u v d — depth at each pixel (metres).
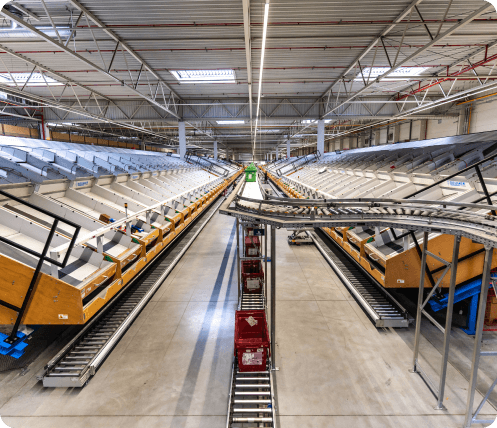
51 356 3.63
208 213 12.84
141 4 6.32
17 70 11.05
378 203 3.62
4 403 2.93
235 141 38.03
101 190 6.55
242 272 5.27
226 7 6.47
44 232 3.83
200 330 4.19
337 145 34.16
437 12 6.77
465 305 4.49
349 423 2.71
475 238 2.29
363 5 6.43
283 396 3.02
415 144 12.35
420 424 2.70
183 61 9.98
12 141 9.02
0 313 3.06
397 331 4.12
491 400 2.94
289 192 12.48
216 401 2.98
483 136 8.67
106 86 13.41
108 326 4.05
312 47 8.79
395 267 4.04
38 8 6.55
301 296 5.16
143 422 2.73
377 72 11.40
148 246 5.48
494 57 8.49
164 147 39.19
